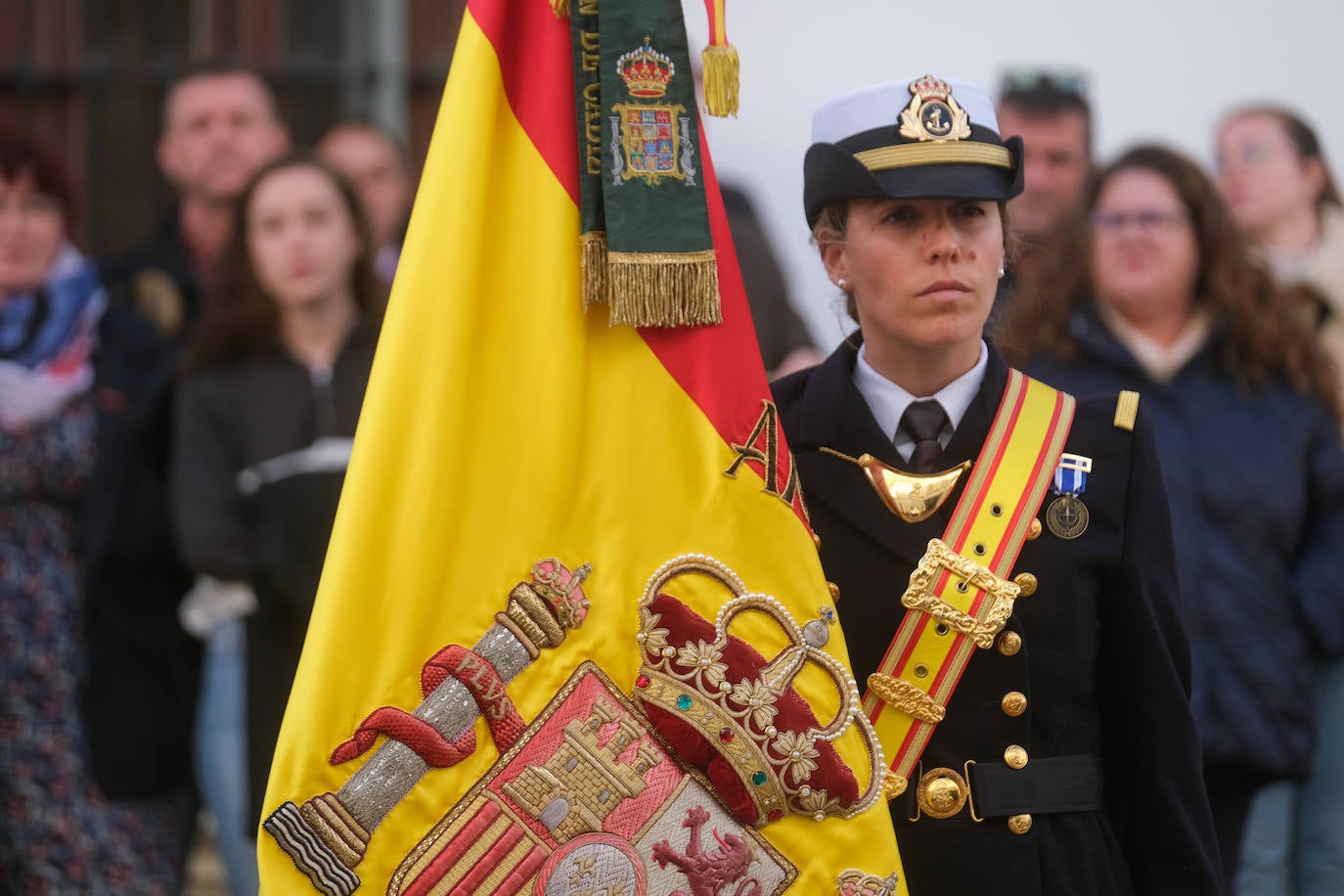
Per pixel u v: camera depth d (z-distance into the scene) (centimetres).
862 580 1046
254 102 2105
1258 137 2050
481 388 1009
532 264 1016
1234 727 1516
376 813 971
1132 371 1588
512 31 1033
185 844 1928
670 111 1012
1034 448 1050
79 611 1842
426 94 2706
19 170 1878
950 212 1023
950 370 1061
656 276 997
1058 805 1034
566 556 1005
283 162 1664
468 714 981
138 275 2044
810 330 2009
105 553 1711
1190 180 1608
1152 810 1048
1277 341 1602
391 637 981
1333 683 1608
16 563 1834
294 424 1602
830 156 1027
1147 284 1598
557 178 1020
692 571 1003
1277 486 1562
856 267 1037
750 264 1948
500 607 996
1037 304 1619
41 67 2705
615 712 991
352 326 1652
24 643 1825
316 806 968
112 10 2706
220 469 1598
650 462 1015
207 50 2698
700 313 1007
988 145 1027
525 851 975
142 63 2708
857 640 1044
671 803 984
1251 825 1603
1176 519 1550
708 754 981
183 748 1741
